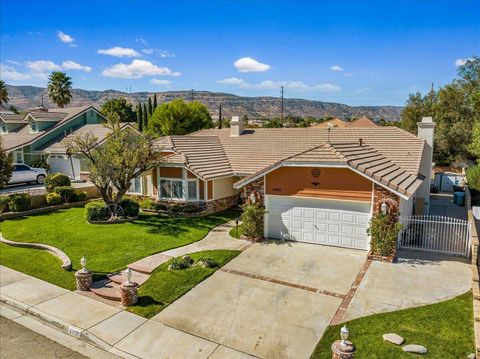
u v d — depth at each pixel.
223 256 14.79
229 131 30.27
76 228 19.19
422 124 22.17
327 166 15.29
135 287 11.29
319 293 11.62
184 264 13.70
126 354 8.91
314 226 16.38
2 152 22.55
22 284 12.93
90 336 9.65
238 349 8.95
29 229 19.09
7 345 9.50
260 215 17.05
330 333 9.43
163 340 9.40
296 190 16.42
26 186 32.62
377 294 11.42
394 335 9.04
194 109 51.81
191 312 10.67
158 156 22.22
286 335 9.44
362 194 14.95
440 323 9.64
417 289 11.70
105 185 20.73
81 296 11.98
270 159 24.00
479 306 9.95
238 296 11.54
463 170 37.25
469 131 42.16
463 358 8.18
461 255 14.56
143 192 24.94
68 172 36.34
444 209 25.80
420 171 21.84
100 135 36.19
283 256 14.89
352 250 15.48
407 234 15.94
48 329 10.27
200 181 22.53
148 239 17.23
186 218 21.52
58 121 40.88
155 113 52.09
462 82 50.38
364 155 17.53
